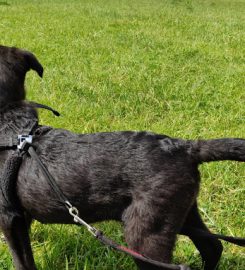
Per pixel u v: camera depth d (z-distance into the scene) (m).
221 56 3.98
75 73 3.35
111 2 9.73
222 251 1.59
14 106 1.50
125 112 2.67
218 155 1.37
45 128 1.47
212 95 2.96
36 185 1.41
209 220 1.81
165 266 1.27
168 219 1.36
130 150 1.39
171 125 2.45
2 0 8.86
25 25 5.58
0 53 1.55
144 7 8.69
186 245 1.71
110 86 3.05
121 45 4.41
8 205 1.44
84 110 2.61
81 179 1.38
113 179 1.37
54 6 8.20
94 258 1.66
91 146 1.41
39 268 1.62
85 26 5.56
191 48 4.22
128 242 1.38
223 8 9.70
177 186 1.36
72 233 1.76
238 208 1.90
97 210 1.40
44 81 3.09
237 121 2.56
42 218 1.46
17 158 1.43
